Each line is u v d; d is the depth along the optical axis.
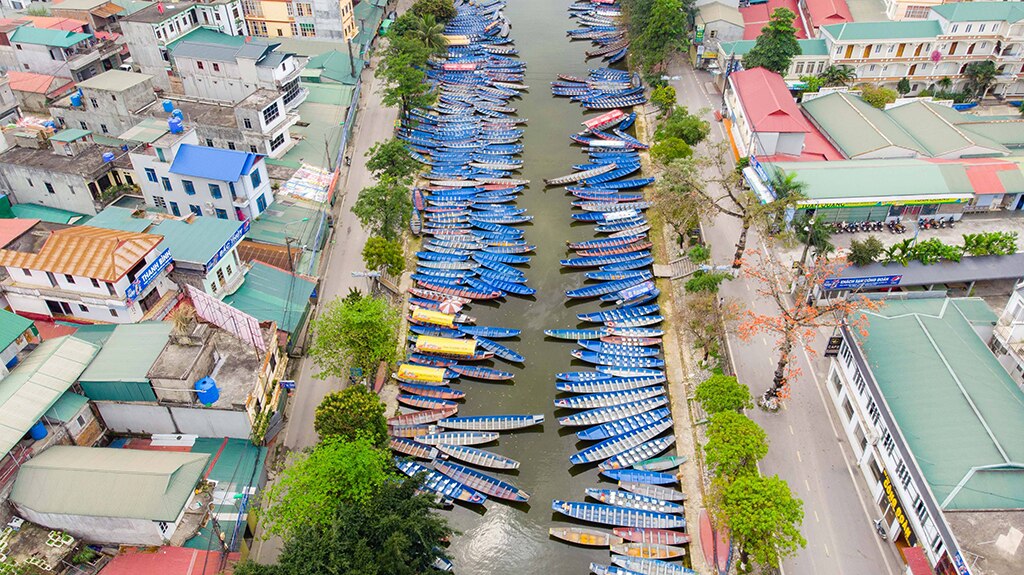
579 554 65.50
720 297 89.44
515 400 80.19
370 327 74.94
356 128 128.00
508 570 64.56
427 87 126.44
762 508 56.62
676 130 113.81
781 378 73.25
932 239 88.56
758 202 96.75
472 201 109.19
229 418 65.56
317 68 135.25
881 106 119.69
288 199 99.88
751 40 140.75
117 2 141.50
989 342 74.81
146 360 66.31
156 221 83.81
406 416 75.94
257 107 102.75
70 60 120.50
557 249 102.19
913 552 57.59
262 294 83.00
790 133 105.56
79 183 90.94
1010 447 59.06
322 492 58.22
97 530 56.97
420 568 56.97
